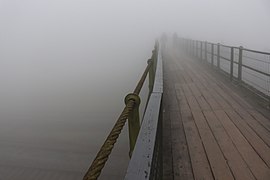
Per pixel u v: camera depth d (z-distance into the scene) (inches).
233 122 190.4
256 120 193.0
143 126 88.4
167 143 159.5
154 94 131.6
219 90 295.0
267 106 223.3
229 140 159.8
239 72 308.5
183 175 123.0
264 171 124.0
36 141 536.4
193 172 125.4
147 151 70.2
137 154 68.9
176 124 191.6
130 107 88.2
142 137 79.4
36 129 605.0
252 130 174.2
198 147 152.1
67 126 604.7
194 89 307.0
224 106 231.6
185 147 152.7
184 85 332.8
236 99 253.4
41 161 453.1
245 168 127.3
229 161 134.4
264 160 134.1
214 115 208.2
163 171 127.3
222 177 120.3
